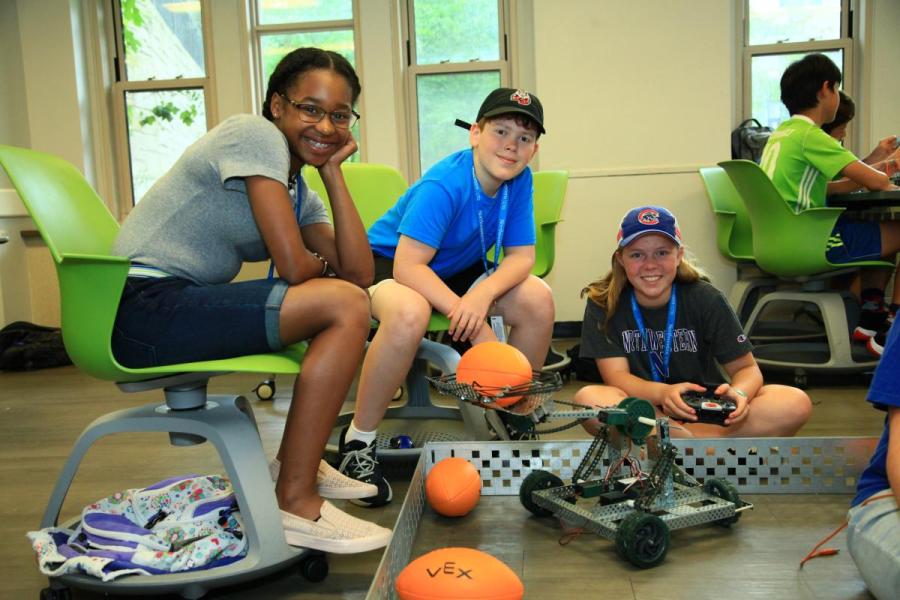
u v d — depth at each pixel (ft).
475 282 6.47
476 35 14.62
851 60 13.89
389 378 5.48
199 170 4.32
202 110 15.25
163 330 4.12
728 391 5.35
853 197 9.54
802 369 9.29
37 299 15.01
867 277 10.32
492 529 4.86
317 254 5.16
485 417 6.00
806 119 9.89
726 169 9.48
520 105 5.87
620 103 13.33
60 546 4.17
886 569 3.41
